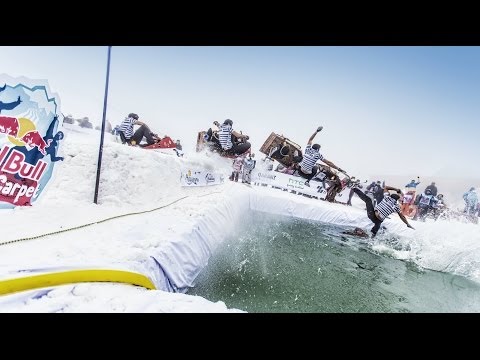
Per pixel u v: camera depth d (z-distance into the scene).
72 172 4.25
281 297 3.82
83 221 3.27
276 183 13.39
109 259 2.33
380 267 5.98
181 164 6.59
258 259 5.33
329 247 6.99
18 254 2.16
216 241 4.98
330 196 13.04
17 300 1.53
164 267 2.81
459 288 5.41
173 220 4.07
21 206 3.18
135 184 4.71
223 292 3.74
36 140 3.18
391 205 8.69
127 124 11.60
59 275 1.79
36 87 3.11
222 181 10.49
